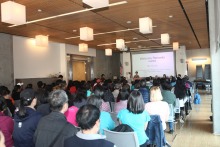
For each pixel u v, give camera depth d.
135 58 15.31
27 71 9.16
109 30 8.19
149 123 3.16
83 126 1.51
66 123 1.92
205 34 9.91
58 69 10.91
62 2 4.97
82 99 3.71
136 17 6.46
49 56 10.38
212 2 4.66
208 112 7.37
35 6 5.16
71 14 5.92
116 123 3.44
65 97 2.02
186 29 8.57
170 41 11.91
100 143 1.43
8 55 8.30
